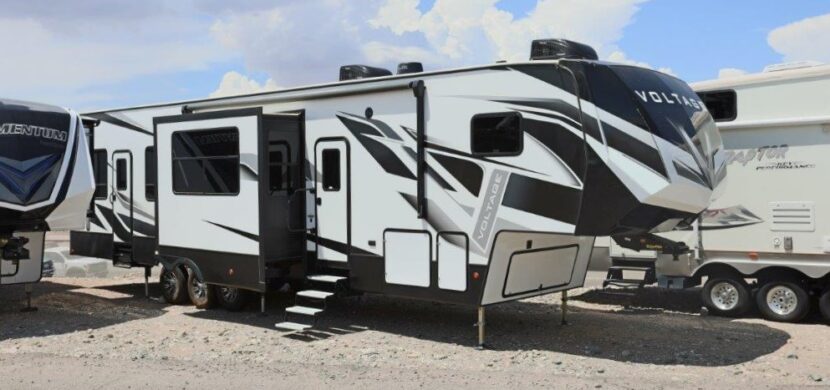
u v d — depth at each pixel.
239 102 8.98
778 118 8.44
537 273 7.27
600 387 5.59
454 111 6.94
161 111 9.98
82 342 7.42
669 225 6.41
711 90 8.93
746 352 6.77
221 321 8.55
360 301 9.84
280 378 5.93
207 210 8.64
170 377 5.98
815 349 6.90
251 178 8.10
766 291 8.52
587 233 6.12
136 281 12.30
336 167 7.96
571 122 6.20
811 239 8.20
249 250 8.18
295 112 8.33
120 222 10.71
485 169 6.72
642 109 6.08
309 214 8.24
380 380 5.85
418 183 7.16
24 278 9.17
